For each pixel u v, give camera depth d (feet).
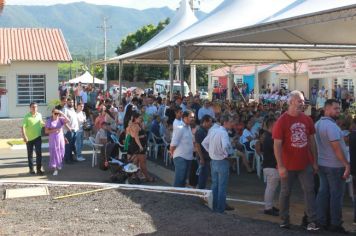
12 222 25.38
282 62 92.73
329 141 24.08
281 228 24.85
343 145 24.34
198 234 23.47
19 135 80.23
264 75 160.97
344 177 24.12
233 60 89.51
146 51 67.67
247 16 51.70
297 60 88.89
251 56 84.74
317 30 51.11
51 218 26.27
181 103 53.83
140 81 197.57
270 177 29.22
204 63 96.53
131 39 203.72
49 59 86.69
